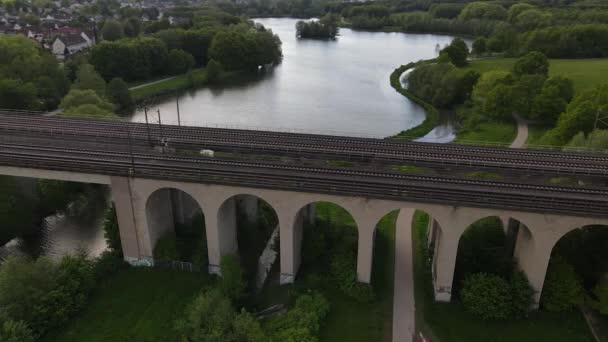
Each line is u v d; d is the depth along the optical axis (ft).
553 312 190.90
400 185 195.83
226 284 198.08
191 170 209.67
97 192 318.24
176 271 221.25
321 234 233.35
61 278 194.59
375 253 233.14
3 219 252.21
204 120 462.60
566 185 206.49
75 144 266.16
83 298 198.08
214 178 200.75
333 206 286.05
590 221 173.17
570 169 228.02
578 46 605.31
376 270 220.43
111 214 235.20
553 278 191.01
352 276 205.36
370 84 617.21
